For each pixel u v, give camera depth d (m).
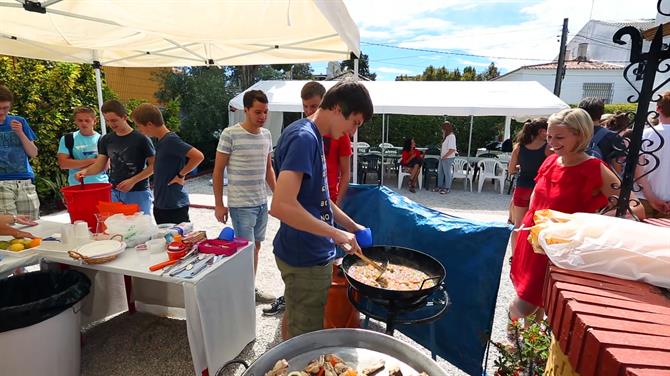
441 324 1.89
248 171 2.55
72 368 1.80
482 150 10.04
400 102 6.54
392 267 1.52
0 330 1.47
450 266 1.83
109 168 3.20
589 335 0.64
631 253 0.84
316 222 1.25
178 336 2.33
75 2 2.27
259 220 2.73
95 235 2.05
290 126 1.38
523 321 1.87
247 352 2.16
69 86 5.25
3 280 1.79
